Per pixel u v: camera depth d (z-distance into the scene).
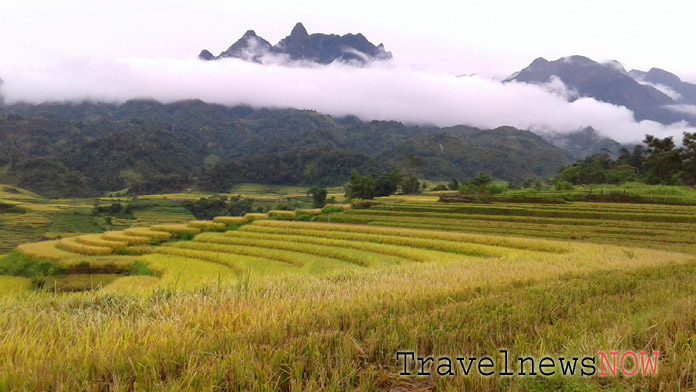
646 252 26.59
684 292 8.73
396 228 49.28
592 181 115.19
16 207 105.19
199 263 36.31
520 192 86.00
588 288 9.44
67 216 104.38
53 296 8.18
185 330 5.23
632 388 4.29
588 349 4.93
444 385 4.34
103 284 34.78
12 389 3.54
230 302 7.03
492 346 5.25
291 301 7.21
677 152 99.00
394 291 8.40
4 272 40.78
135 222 104.56
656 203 64.06
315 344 4.81
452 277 11.38
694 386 4.18
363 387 4.09
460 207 63.66
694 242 37.34
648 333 5.65
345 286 10.20
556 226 47.50
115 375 3.99
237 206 126.69
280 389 4.04
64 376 3.90
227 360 4.27
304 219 68.50
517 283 10.38
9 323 5.45
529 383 4.35
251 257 37.75
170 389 3.69
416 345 5.21
